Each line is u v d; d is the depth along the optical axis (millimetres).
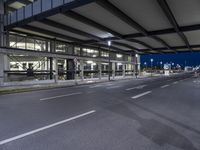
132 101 11398
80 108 9219
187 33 32250
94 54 51688
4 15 28906
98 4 18906
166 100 11836
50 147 4570
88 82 28484
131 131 5805
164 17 24062
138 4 19859
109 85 24047
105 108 9250
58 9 21031
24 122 6723
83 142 4895
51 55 26188
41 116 7590
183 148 4539
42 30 29953
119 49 53469
